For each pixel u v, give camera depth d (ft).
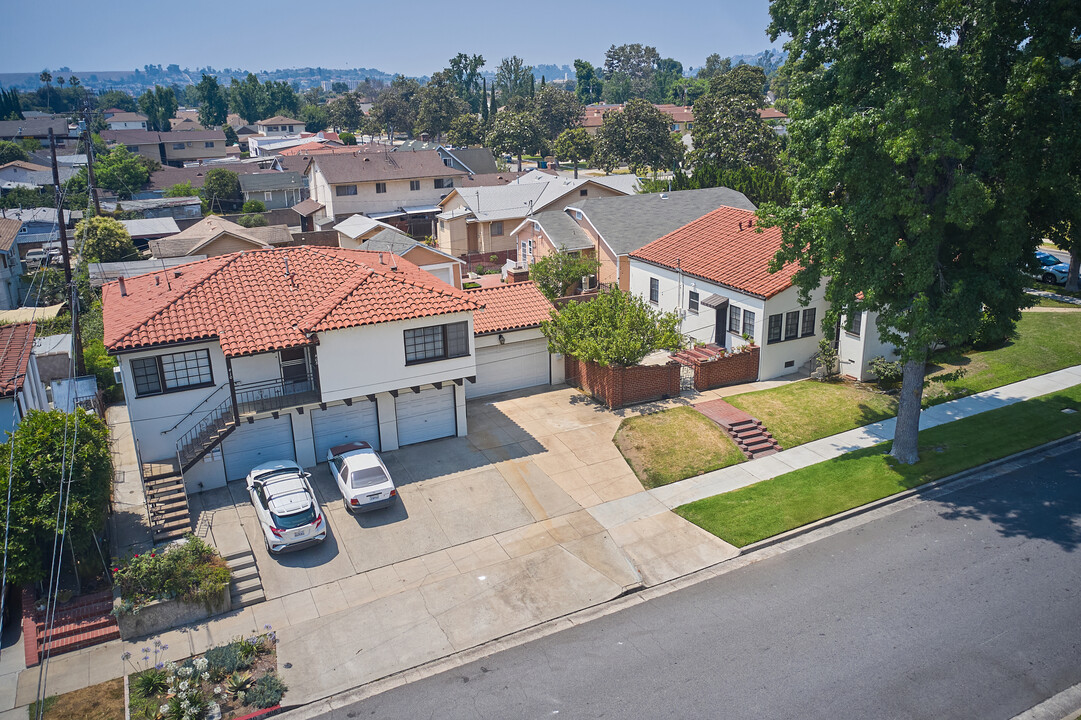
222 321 75.51
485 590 61.46
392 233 150.71
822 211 69.10
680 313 115.44
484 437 87.76
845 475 76.18
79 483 59.36
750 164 246.68
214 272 83.30
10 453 58.70
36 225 214.28
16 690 51.08
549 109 427.33
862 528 67.92
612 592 60.64
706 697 47.93
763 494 73.82
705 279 107.34
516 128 377.50
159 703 49.90
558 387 104.12
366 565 64.90
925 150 62.18
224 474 76.95
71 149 353.92
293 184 282.15
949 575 59.77
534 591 61.21
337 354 76.38
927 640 52.37
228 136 505.66
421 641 55.67
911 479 74.64
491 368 101.04
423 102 462.19
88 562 61.26
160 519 68.49
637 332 93.91
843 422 87.61
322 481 77.77
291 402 76.13
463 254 189.47
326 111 593.01
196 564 60.03
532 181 221.66
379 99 532.32
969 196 60.34
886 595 57.72
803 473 77.36
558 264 132.67
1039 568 59.93
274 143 467.93
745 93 302.86
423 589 61.77
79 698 50.37
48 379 102.63
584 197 194.39
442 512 72.43
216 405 76.38
